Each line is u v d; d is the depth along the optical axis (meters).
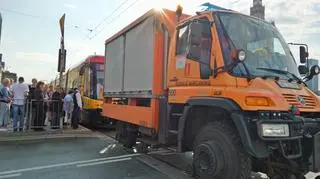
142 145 9.12
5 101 12.96
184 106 6.44
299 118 5.03
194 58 6.19
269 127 4.78
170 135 6.93
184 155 8.91
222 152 5.22
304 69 6.62
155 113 7.44
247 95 4.97
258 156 4.82
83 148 9.83
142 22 8.45
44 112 12.67
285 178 5.44
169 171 7.05
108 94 11.11
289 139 4.86
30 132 11.77
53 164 7.60
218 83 5.56
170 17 7.61
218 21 5.87
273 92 5.09
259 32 6.17
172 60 6.99
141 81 8.27
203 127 5.88
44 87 13.70
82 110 17.56
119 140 10.21
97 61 16.88
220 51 5.60
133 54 8.98
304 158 5.02
